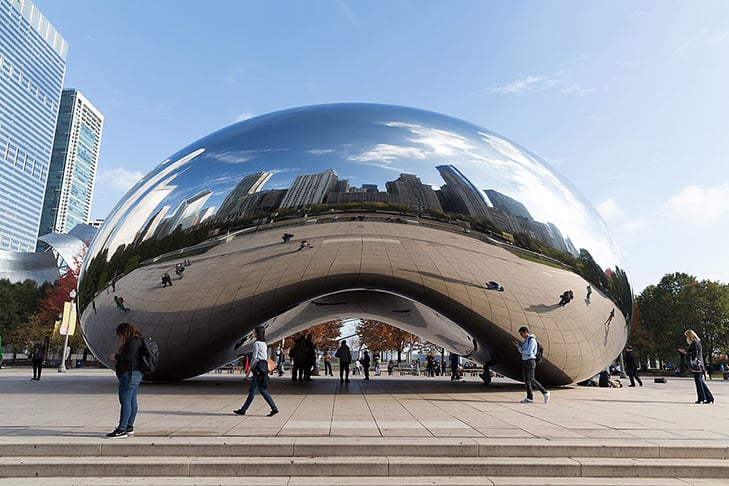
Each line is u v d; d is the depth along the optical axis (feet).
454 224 35.14
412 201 35.06
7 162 654.53
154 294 36.91
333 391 42.09
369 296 43.93
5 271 234.99
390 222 34.65
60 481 16.28
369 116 39.04
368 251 34.86
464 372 106.11
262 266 35.22
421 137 37.81
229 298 36.06
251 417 25.09
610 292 40.01
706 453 18.48
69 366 148.36
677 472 17.37
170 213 37.14
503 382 59.06
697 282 178.40
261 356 26.37
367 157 36.01
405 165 36.06
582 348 39.86
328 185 35.17
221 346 40.04
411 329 51.16
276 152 36.73
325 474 17.03
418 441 18.80
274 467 17.02
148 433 19.99
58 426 21.72
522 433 20.84
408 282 36.27
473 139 39.47
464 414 27.20
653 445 18.66
